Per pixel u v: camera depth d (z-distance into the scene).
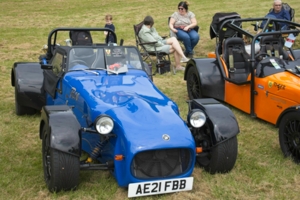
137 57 5.54
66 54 5.32
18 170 4.64
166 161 3.98
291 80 5.86
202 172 4.56
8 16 18.22
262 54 6.86
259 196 4.14
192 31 11.21
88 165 4.04
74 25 16.09
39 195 4.08
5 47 12.45
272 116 6.08
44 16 18.17
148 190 3.92
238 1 20.77
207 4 20.22
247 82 6.40
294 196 4.16
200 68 7.11
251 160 4.97
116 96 4.49
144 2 21.69
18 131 5.98
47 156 4.15
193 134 4.64
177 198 4.04
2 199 4.02
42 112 4.23
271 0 20.58
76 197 4.04
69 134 3.89
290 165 4.83
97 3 21.84
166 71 9.61
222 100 7.12
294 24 7.20
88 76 5.08
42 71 6.56
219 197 4.11
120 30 14.91
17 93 6.34
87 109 4.43
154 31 10.01
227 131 4.31
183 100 7.60
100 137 4.21
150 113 4.15
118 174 3.96
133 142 3.79
